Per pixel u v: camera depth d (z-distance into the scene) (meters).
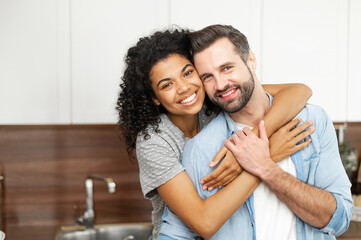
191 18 2.13
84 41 2.09
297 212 1.14
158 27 2.11
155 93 1.31
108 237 2.31
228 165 1.16
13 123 2.08
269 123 1.20
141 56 1.28
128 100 1.36
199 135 1.27
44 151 2.39
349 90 2.27
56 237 2.17
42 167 2.39
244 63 1.19
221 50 1.17
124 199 2.46
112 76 2.11
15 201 2.38
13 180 2.37
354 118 2.29
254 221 1.18
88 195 2.29
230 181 1.18
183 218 1.18
